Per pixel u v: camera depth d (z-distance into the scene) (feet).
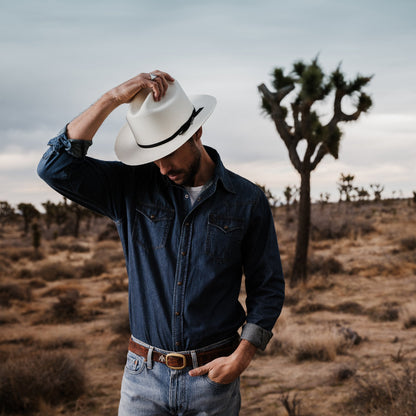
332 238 93.50
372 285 45.01
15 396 18.02
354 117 45.57
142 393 5.63
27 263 92.27
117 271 73.67
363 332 27.02
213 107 5.55
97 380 21.79
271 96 47.52
